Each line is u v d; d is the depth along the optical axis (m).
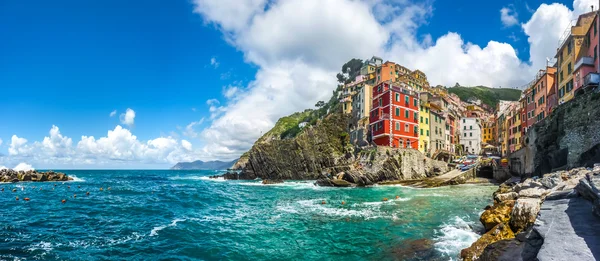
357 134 85.62
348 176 62.62
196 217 27.41
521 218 14.00
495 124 121.31
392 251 16.55
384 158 64.56
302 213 28.92
